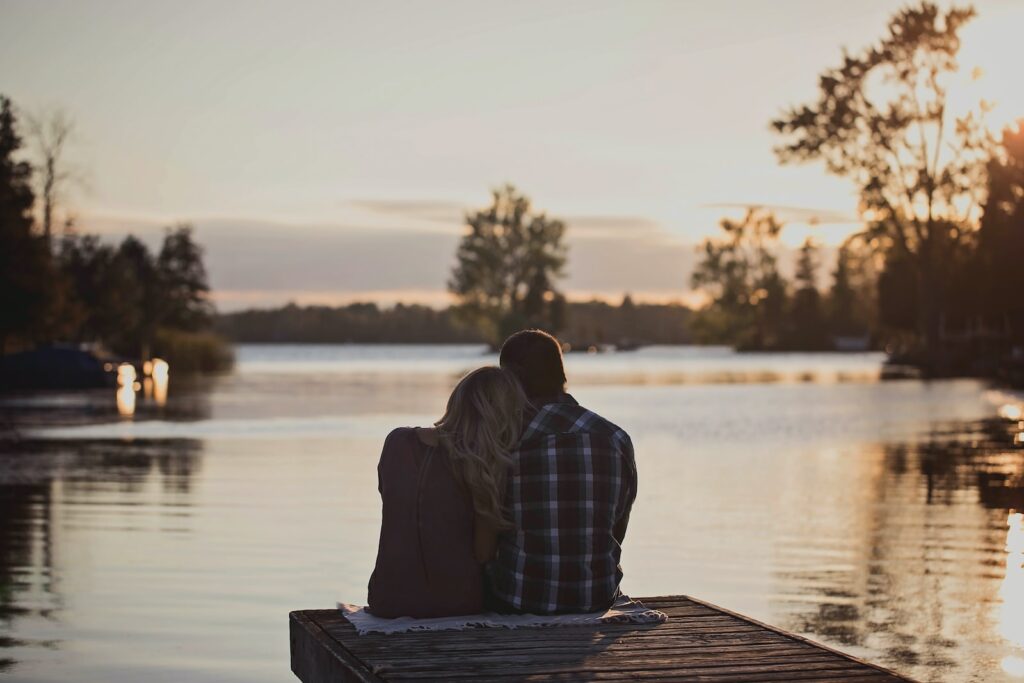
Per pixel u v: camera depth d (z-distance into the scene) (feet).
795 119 201.46
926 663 22.45
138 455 63.21
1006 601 27.61
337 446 68.39
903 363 234.17
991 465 57.62
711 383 162.71
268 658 23.07
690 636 15.58
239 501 45.14
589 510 16.05
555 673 13.80
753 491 47.75
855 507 43.21
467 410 16.25
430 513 16.24
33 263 180.34
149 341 242.37
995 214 176.65
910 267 236.84
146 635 24.84
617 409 102.94
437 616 16.33
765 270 450.30
